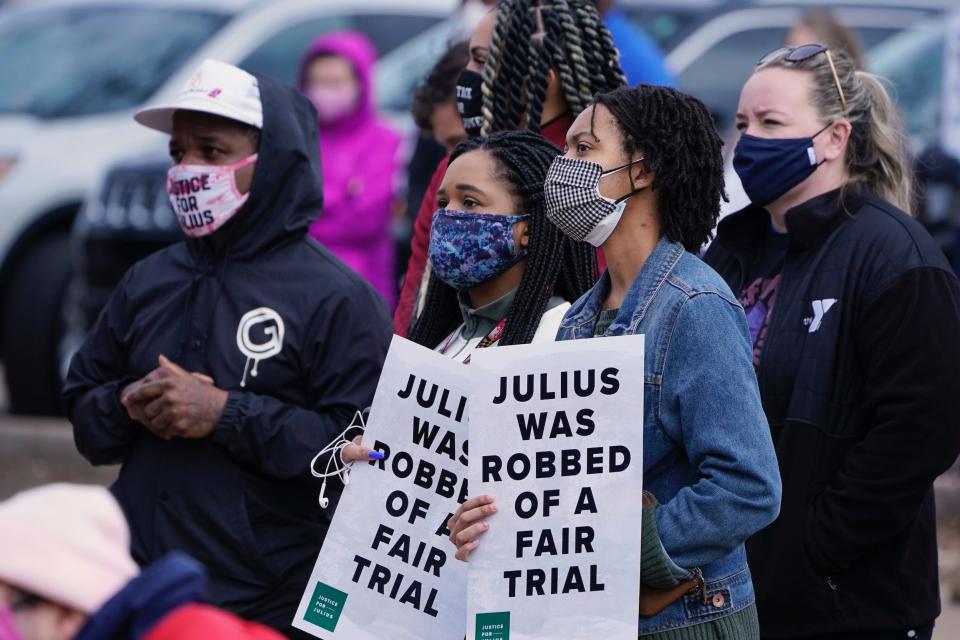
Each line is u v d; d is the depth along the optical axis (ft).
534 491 30.37
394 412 34.40
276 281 41.11
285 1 95.86
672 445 30.73
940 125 86.28
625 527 29.81
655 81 59.88
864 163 39.91
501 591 30.22
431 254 36.58
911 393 36.37
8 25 101.14
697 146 31.71
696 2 90.84
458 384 34.01
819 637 37.29
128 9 99.14
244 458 39.65
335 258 42.16
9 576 21.65
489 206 35.86
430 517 34.04
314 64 71.10
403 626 33.91
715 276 31.19
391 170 71.26
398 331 45.03
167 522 40.32
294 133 41.88
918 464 36.27
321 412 40.50
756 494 29.58
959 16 87.15
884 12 89.40
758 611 37.73
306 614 34.27
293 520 40.50
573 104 42.65
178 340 41.32
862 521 36.52
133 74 94.89
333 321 40.75
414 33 94.32
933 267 37.27
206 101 41.09
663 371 30.45
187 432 39.40
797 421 37.55
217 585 39.91
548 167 36.22
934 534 38.24
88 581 21.85
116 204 84.64
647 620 30.63
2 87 96.07
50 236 91.35
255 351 40.45
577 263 37.22
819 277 38.24
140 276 42.93
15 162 91.20
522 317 35.88
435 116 53.47
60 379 89.30
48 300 89.25
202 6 97.14
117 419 41.45
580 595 29.94
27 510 22.13
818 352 37.73
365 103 71.36
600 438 30.22
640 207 31.83
